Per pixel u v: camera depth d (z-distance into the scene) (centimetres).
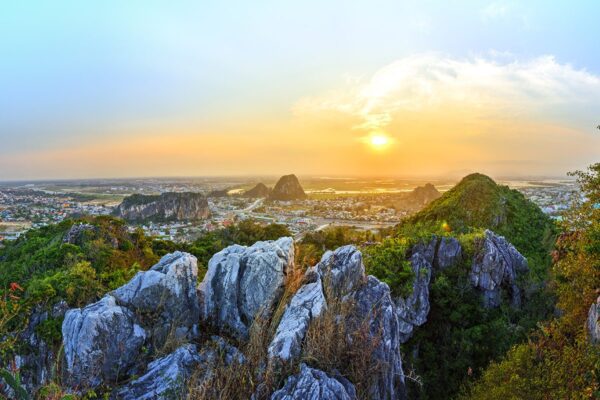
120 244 3394
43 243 3525
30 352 1730
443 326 2598
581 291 1529
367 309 1191
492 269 2762
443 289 2684
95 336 970
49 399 840
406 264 2661
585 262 1491
